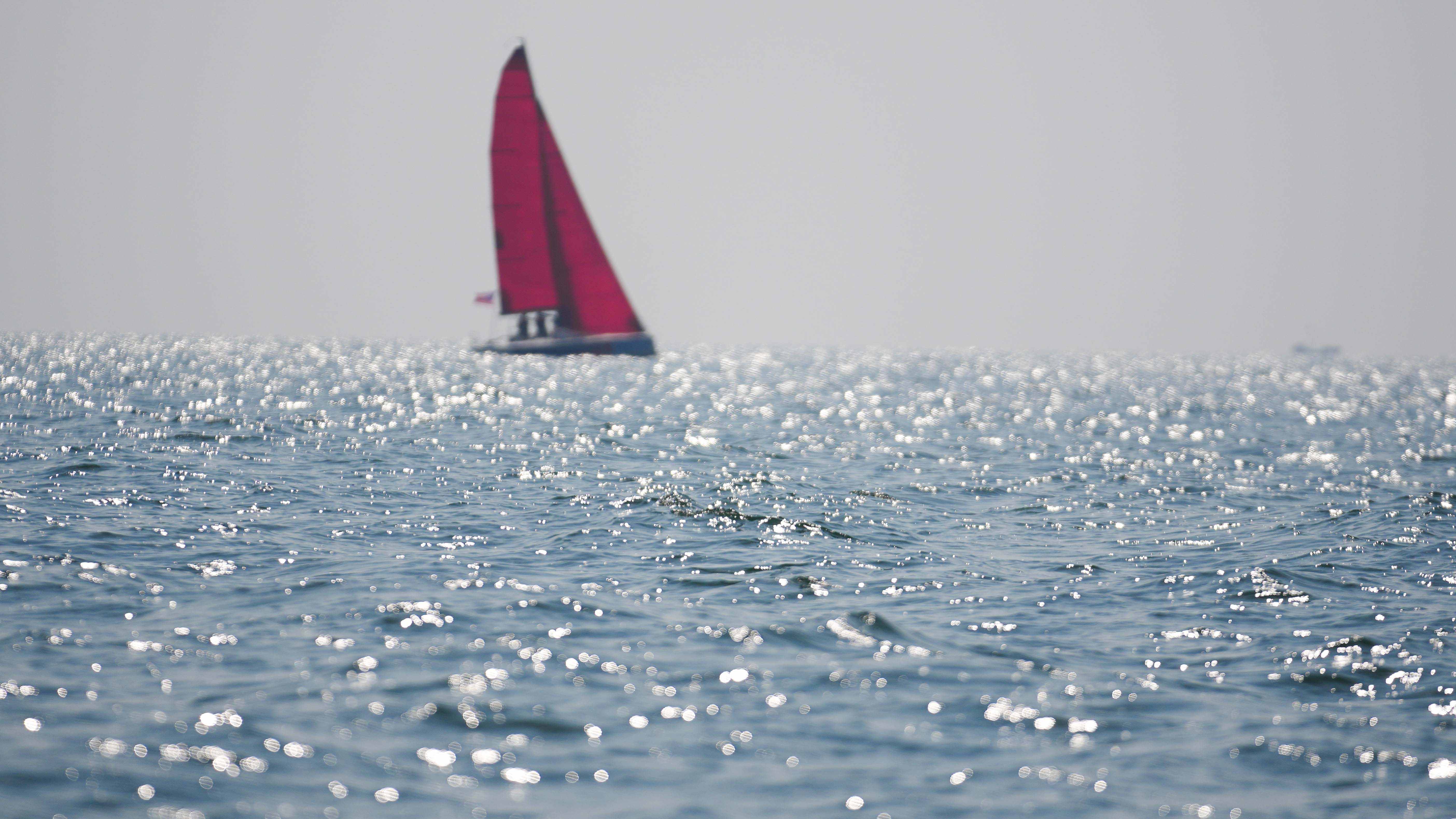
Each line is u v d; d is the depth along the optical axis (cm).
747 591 5244
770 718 3478
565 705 3522
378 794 2845
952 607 5100
